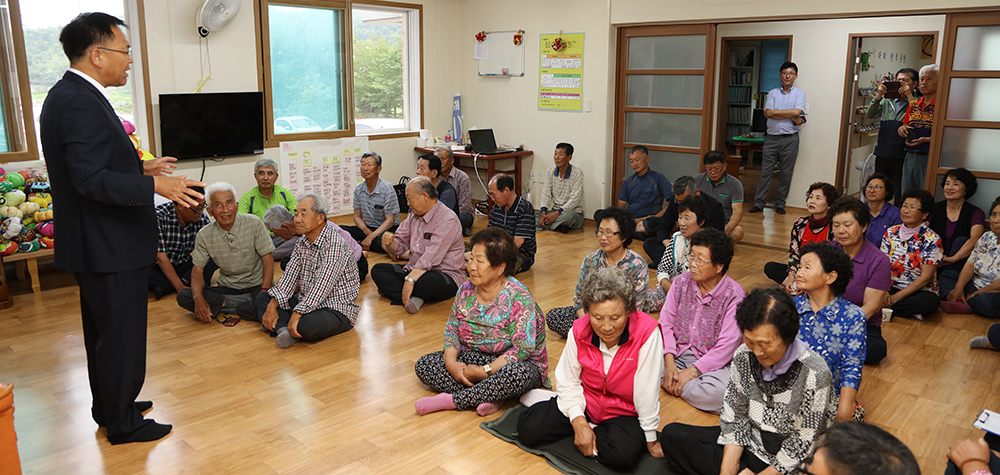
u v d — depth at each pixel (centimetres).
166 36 554
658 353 235
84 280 243
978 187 482
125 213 243
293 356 352
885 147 620
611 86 657
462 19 764
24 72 482
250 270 407
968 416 288
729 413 215
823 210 383
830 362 249
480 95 766
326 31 664
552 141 713
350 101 692
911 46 877
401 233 461
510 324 289
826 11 506
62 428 277
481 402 283
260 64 618
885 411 292
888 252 415
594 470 239
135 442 265
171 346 365
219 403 299
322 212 363
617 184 686
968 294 423
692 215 374
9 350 359
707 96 605
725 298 295
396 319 410
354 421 283
